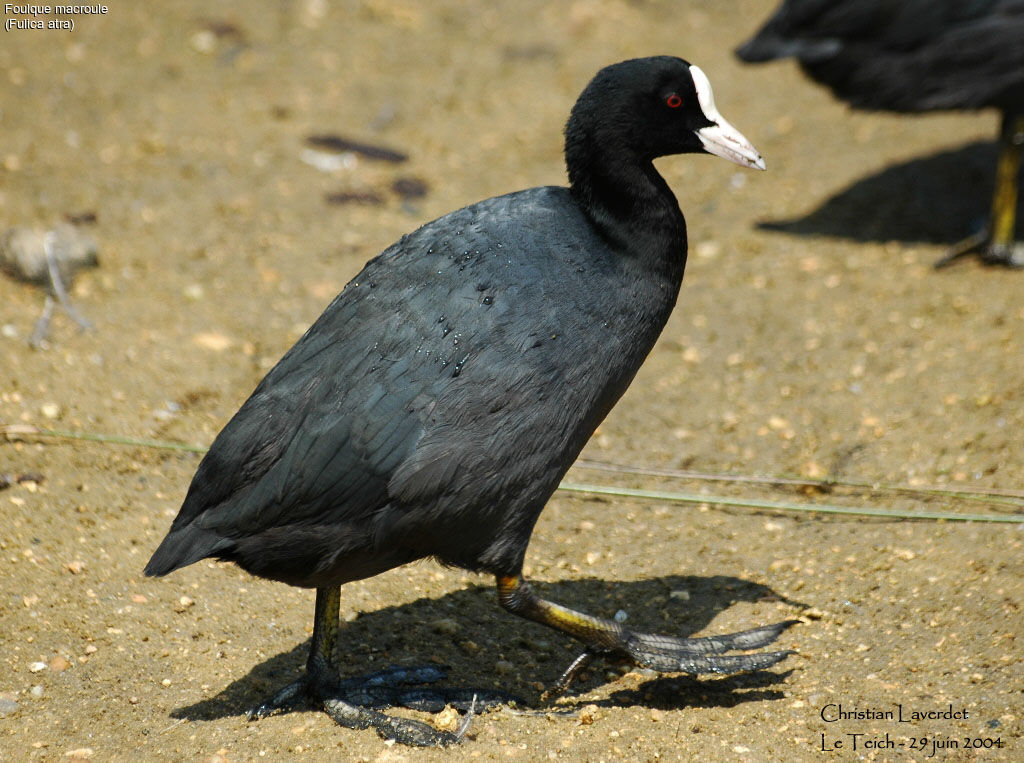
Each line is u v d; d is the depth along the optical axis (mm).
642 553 9664
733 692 8000
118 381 11078
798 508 9891
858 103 13422
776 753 7207
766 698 7875
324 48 17984
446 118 16703
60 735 7355
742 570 9352
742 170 15961
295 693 7809
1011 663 7883
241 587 9031
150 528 9453
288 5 18844
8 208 13359
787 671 8148
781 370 11984
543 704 7969
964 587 8750
